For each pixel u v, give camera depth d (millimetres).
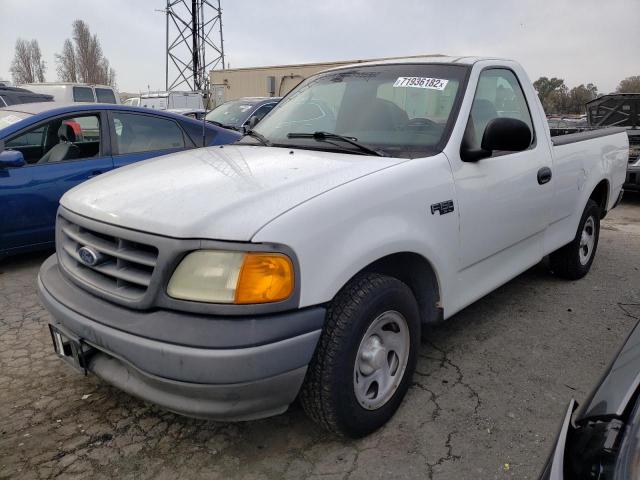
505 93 3484
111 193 2473
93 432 2576
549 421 2676
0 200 4512
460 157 2879
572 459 1311
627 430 1267
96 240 2322
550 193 3746
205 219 2029
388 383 2562
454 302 2934
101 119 5180
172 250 1998
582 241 4645
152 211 2160
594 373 3150
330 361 2199
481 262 3158
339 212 2193
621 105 9227
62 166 4879
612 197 4961
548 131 3830
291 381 2074
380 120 3111
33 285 4527
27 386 2965
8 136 4715
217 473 2309
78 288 2373
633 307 4145
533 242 3750
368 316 2295
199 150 3328
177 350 1933
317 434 2562
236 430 2594
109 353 2127
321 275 2102
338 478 2277
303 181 2332
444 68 3244
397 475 2295
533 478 2283
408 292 2555
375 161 2643
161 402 2062
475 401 2832
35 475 2289
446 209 2717
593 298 4320
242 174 2477
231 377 1937
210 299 1965
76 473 2305
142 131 5465
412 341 2648
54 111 4988
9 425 2621
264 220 2025
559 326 3779
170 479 2275
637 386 1385
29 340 3521
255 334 1948
